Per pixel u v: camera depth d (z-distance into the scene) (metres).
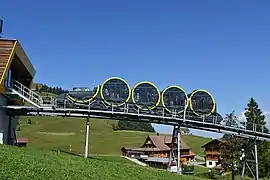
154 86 43.06
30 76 49.53
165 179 30.88
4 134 40.31
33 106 40.50
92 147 94.06
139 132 134.88
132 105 42.34
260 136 45.91
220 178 63.59
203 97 44.09
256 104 78.06
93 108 41.66
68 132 118.69
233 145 58.66
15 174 18.28
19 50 38.97
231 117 45.53
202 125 43.72
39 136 104.06
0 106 38.75
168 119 42.84
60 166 24.25
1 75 35.34
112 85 42.31
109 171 27.78
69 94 41.84
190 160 101.62
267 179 66.25
